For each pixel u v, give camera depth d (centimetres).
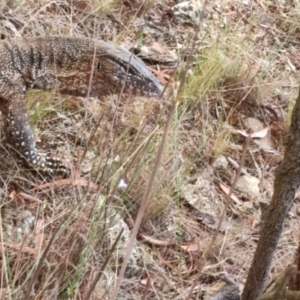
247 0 883
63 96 625
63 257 446
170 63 737
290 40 856
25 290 441
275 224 365
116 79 553
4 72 540
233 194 626
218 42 764
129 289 496
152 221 563
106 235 500
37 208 520
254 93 734
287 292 320
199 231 573
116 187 495
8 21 686
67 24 715
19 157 554
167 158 588
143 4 796
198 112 680
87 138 604
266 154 686
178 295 507
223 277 506
